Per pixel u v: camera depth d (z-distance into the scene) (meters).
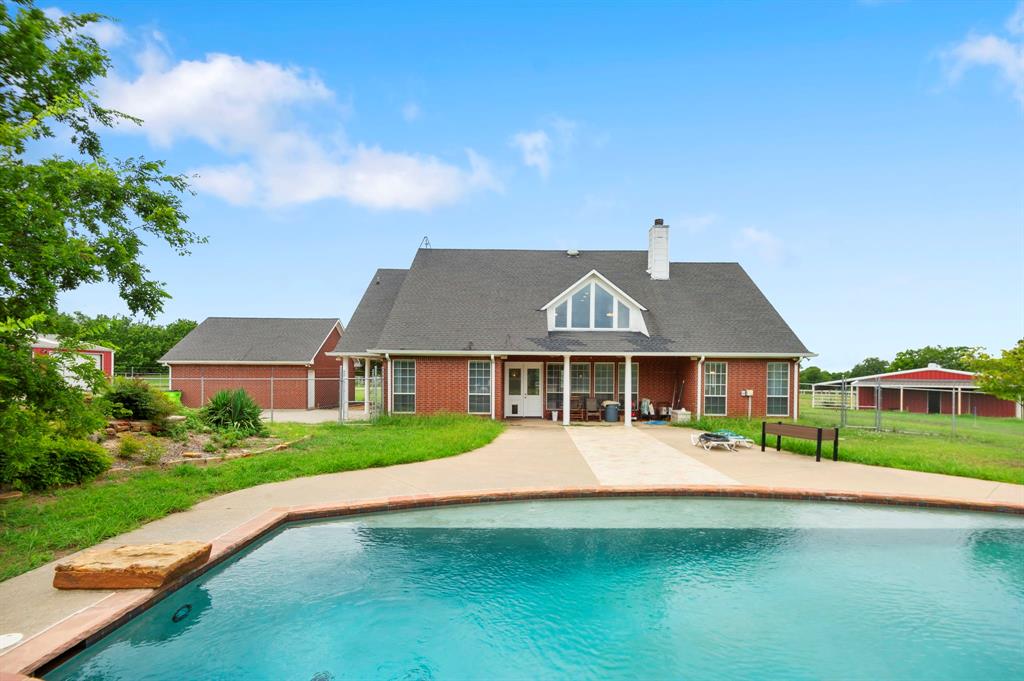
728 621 4.75
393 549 6.22
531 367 20.58
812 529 7.03
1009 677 3.89
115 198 9.11
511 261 22.78
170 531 6.00
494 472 9.51
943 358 53.34
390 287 24.16
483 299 20.66
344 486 8.33
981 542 6.61
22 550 5.20
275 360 28.55
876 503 8.01
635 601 5.08
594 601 5.08
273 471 9.10
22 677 3.10
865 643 4.39
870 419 22.25
